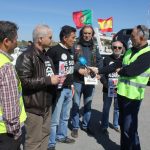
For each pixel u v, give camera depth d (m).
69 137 6.40
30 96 4.14
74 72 6.18
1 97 3.00
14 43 3.28
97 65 6.38
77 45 6.20
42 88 4.18
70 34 5.43
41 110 4.22
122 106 4.98
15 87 3.03
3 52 3.11
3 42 3.20
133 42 4.76
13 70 3.06
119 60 5.59
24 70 4.05
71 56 5.64
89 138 6.39
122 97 4.92
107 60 6.44
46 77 4.17
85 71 6.03
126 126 5.00
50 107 4.50
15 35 3.25
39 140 4.31
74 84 6.28
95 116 8.07
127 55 4.90
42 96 4.20
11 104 3.00
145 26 4.73
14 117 3.02
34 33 4.27
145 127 7.18
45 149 4.59
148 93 11.41
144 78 4.77
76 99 6.33
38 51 4.26
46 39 4.24
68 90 5.68
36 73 4.17
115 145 6.08
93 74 5.95
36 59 4.17
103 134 6.67
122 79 4.93
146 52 4.70
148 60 4.69
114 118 6.92
